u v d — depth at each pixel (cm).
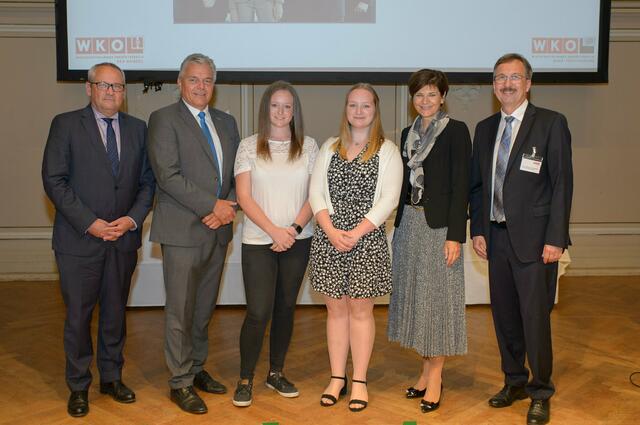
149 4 512
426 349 274
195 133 279
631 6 568
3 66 551
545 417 267
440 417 275
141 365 340
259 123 282
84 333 278
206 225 280
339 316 291
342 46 524
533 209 263
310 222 296
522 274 266
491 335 392
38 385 310
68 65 512
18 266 563
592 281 560
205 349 306
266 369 335
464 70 530
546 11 529
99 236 268
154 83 523
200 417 274
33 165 560
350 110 273
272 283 285
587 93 579
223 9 516
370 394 301
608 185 588
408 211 282
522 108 269
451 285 274
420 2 522
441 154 273
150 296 453
